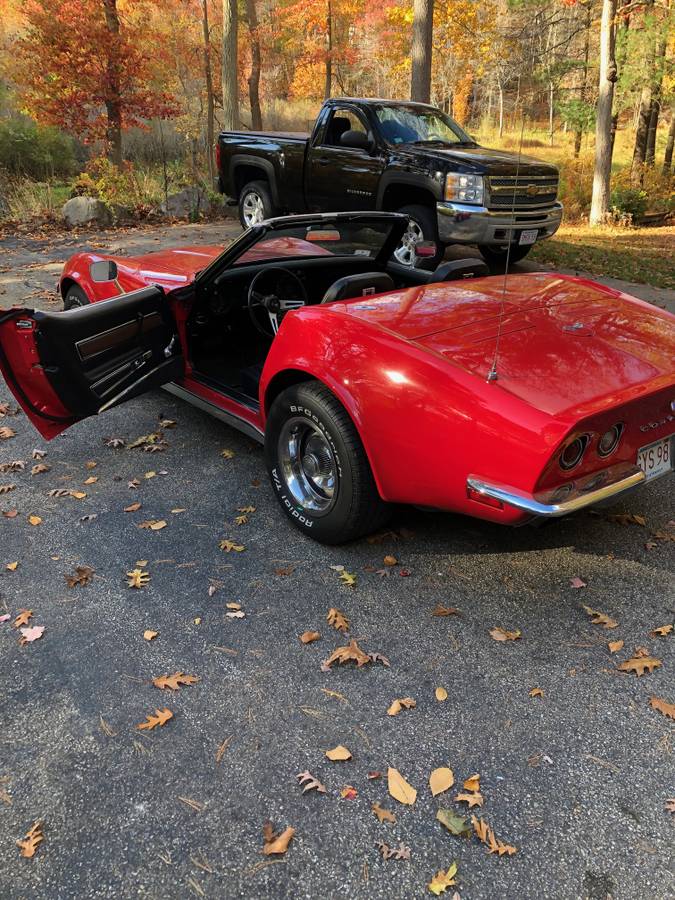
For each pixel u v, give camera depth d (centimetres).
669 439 275
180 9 2220
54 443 438
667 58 1892
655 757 213
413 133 837
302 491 326
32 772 210
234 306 423
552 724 225
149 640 264
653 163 2180
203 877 179
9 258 958
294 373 309
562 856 183
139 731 224
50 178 1644
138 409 488
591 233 1449
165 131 2069
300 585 296
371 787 204
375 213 391
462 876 178
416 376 257
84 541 330
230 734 223
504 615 277
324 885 177
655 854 183
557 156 2456
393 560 310
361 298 325
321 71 2723
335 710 232
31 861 184
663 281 905
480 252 956
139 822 194
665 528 336
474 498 251
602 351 269
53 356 336
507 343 271
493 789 203
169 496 371
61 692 240
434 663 252
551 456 226
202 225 1280
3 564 313
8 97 1889
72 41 1480
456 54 3102
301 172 919
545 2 1864
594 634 266
